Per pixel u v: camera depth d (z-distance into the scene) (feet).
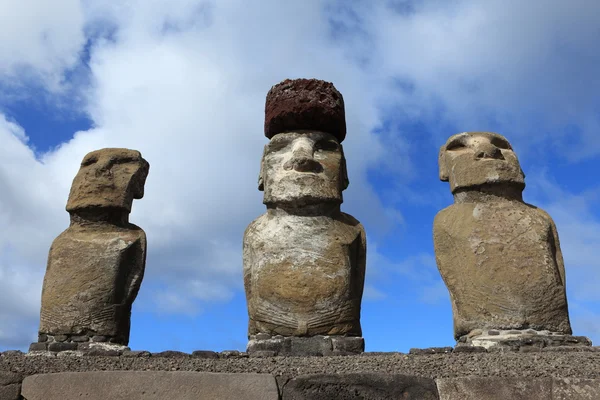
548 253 25.44
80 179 30.32
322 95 28.30
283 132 28.30
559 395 18.69
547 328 24.38
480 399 18.94
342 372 19.66
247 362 21.36
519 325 24.26
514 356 21.36
